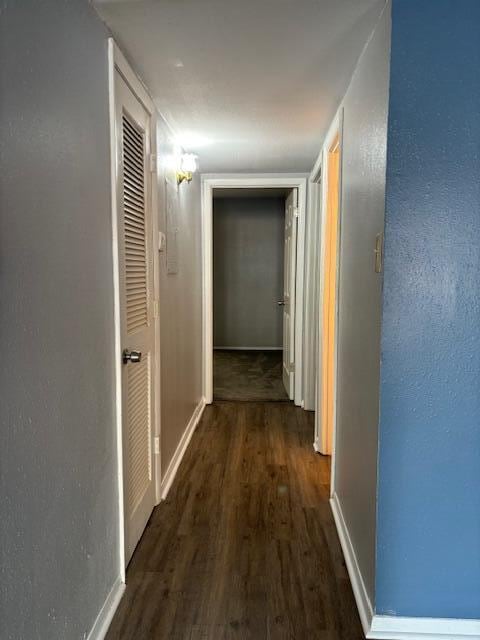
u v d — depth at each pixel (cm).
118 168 173
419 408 149
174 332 287
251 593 178
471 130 141
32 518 111
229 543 210
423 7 138
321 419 311
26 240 107
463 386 148
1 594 99
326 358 308
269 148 319
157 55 183
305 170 389
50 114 119
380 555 154
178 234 299
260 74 200
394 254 145
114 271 170
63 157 127
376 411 155
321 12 151
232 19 156
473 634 155
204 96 223
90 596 149
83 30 141
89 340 147
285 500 250
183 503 246
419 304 146
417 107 141
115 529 175
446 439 150
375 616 156
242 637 157
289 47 175
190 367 349
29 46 108
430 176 142
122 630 159
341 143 226
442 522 153
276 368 572
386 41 146
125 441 183
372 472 160
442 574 154
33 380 111
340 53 179
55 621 124
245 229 664
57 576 125
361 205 181
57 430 124
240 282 672
